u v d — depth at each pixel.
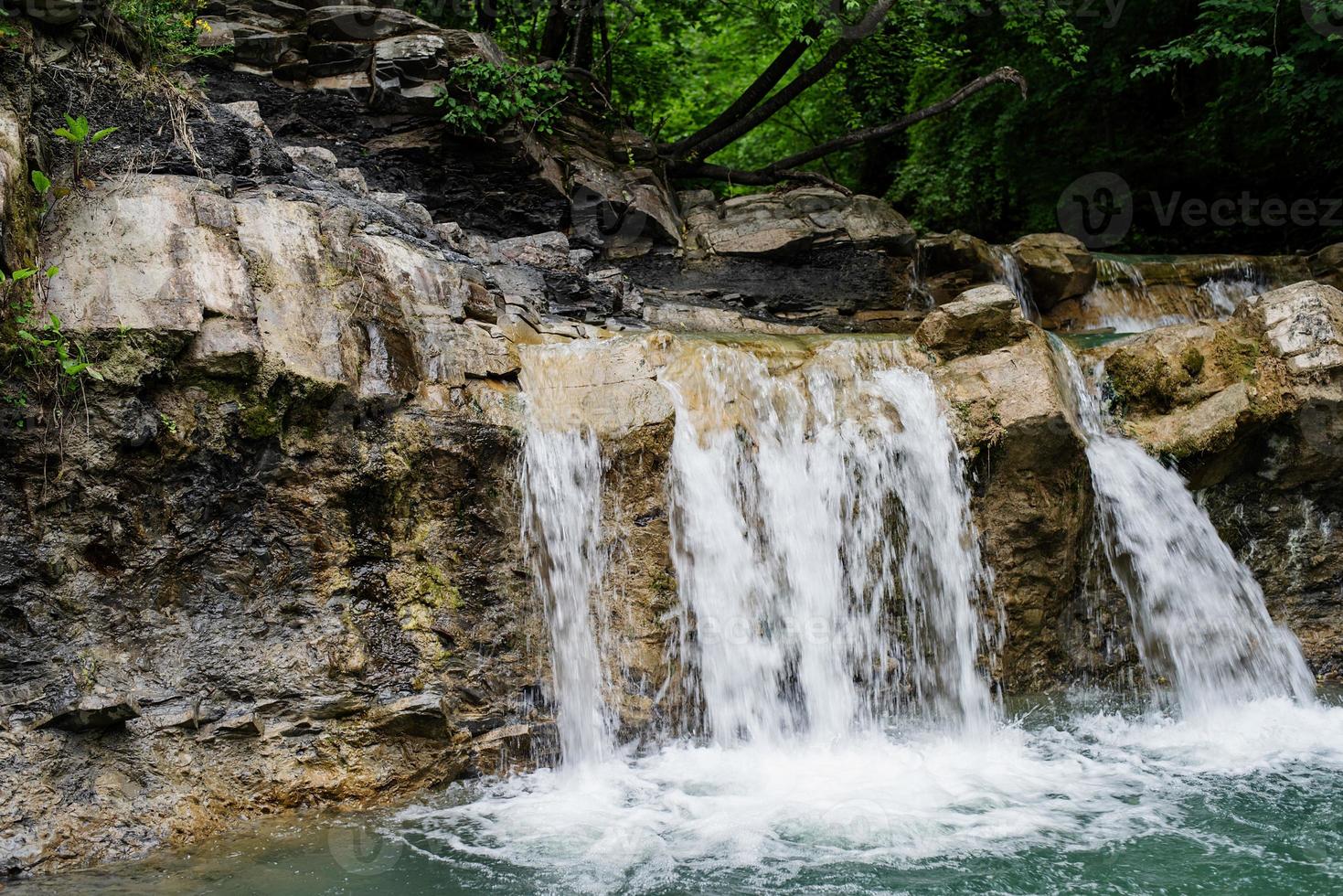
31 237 6.90
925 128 20.05
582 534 8.11
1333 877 6.06
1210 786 7.40
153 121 8.23
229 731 6.69
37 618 6.41
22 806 5.98
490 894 5.80
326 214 8.13
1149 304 13.52
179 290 6.95
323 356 7.37
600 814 6.88
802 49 15.71
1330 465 9.53
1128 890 5.93
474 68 12.04
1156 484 9.45
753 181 15.61
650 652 7.99
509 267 10.48
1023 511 9.00
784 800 7.14
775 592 8.52
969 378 9.11
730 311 12.09
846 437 8.88
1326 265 13.66
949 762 7.88
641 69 17.41
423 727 7.14
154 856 6.11
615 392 8.32
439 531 7.61
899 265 13.37
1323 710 8.98
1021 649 9.16
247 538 7.07
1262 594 9.66
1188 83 17.14
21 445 6.45
